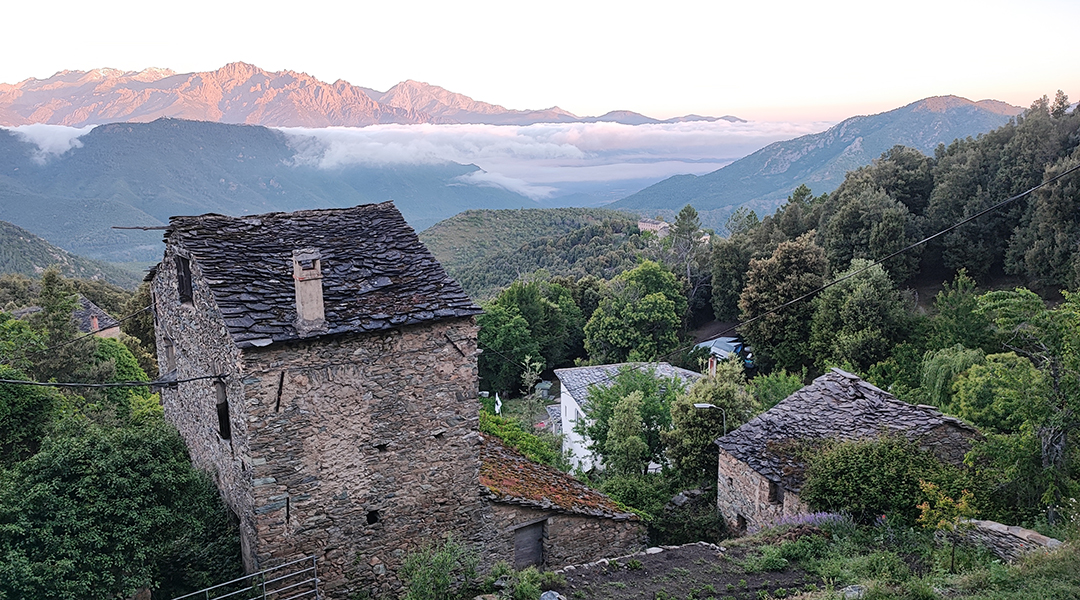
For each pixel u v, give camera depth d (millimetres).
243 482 11070
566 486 15383
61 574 9070
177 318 14000
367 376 11148
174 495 11023
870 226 49375
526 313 59906
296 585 10844
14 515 9320
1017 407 13633
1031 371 14172
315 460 10867
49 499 9555
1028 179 46844
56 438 11391
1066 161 42875
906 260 47906
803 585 11336
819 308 41812
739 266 57625
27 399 15695
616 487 20094
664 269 64062
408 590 11344
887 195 52188
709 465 21516
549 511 13555
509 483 13891
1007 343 23109
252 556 10992
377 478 11484
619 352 54312
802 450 16625
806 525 13695
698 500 20312
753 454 17203
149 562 10289
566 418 40219
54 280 30000
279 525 10703
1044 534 11688
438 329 11680
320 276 10398
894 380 32562
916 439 15719
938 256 50844
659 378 31266
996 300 15219
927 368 29359
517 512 13180
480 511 12641
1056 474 12742
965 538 12164
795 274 45156
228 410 11383
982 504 13039
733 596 10984
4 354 20516
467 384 12117
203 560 11266
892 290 41344
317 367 10688
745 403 22453
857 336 37625
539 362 56094
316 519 11008
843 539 13086
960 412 22969
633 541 14797
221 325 10914
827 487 14625
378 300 11414
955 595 9750
